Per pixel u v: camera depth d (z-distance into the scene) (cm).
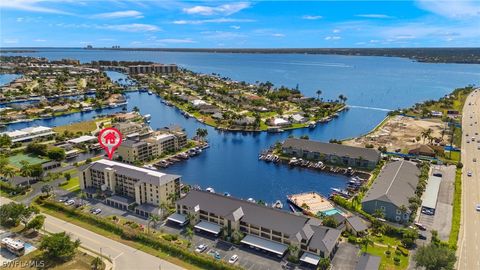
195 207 14625
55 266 11800
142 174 16662
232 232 13675
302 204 17162
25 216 14188
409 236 13288
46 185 18000
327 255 12138
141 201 16338
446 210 16300
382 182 17738
